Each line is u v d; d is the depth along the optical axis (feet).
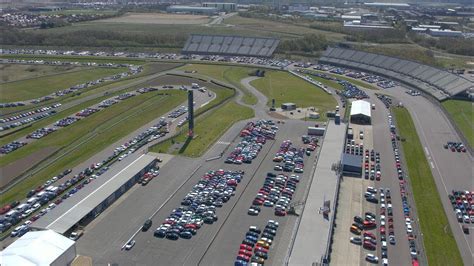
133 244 348.38
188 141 556.10
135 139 558.56
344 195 428.56
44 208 398.62
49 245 315.99
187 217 385.29
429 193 435.53
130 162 473.26
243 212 399.03
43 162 493.36
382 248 347.15
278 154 514.68
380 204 412.36
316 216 368.48
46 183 442.50
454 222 387.34
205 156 513.04
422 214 398.01
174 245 350.64
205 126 611.06
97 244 348.18
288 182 449.89
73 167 481.87
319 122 631.97
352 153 518.78
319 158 477.36
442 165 499.51
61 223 360.48
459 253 345.31
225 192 427.33
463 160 513.86
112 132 585.63
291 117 654.12
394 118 655.76
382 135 585.63
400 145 553.64
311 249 327.06
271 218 389.39
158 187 440.04
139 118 640.99
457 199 422.82
